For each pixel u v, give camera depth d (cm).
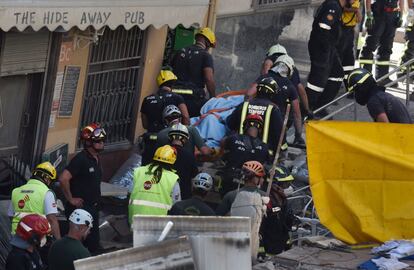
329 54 4047
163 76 3606
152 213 3014
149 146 3456
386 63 4856
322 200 2795
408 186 2772
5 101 3509
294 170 3506
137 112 4031
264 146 3181
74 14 3203
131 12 3459
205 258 1936
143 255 1881
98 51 3812
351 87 3198
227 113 3572
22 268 2642
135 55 3978
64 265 2497
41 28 3166
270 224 2922
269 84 3341
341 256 2670
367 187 2786
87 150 3122
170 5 3650
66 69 3647
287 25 4684
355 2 4066
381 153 2766
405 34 4994
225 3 4375
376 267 2561
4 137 3544
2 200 3406
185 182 3241
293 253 2684
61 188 3130
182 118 3556
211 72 3809
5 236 3209
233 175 3166
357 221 2770
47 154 3619
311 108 4100
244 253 1928
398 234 2769
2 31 3347
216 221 1931
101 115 3906
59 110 3675
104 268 1878
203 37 3859
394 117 3131
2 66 3397
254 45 4575
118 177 3909
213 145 3488
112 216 3491
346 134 2781
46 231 2672
